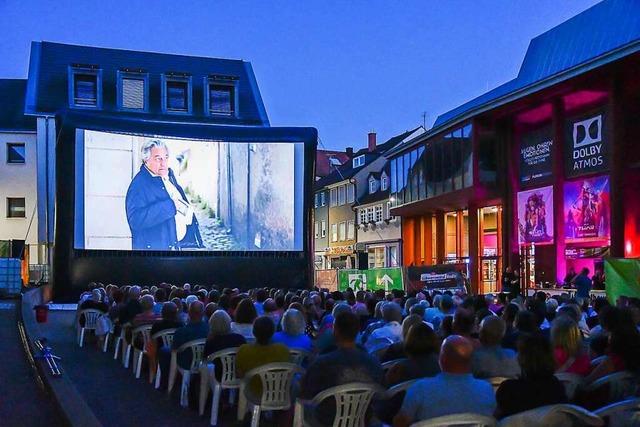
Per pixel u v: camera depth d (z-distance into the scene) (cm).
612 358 476
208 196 2338
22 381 894
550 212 2386
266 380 570
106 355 1136
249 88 3378
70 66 3064
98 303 1250
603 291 1853
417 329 486
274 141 2409
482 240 2917
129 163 2239
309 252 2422
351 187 4756
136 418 690
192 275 2302
